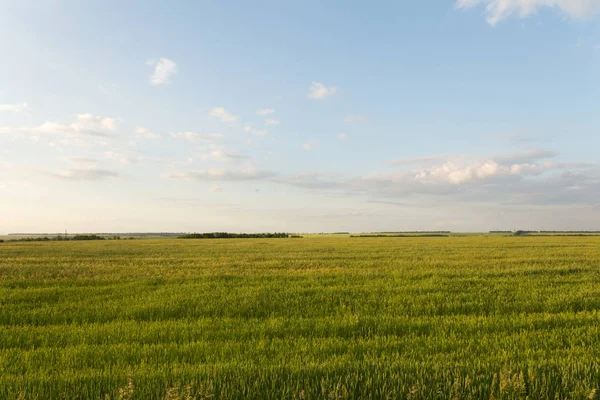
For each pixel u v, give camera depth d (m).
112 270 20.14
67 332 7.95
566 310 10.06
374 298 11.57
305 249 40.12
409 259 25.89
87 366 5.98
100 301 11.59
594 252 31.72
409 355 6.39
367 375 5.15
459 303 10.65
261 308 10.35
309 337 7.49
